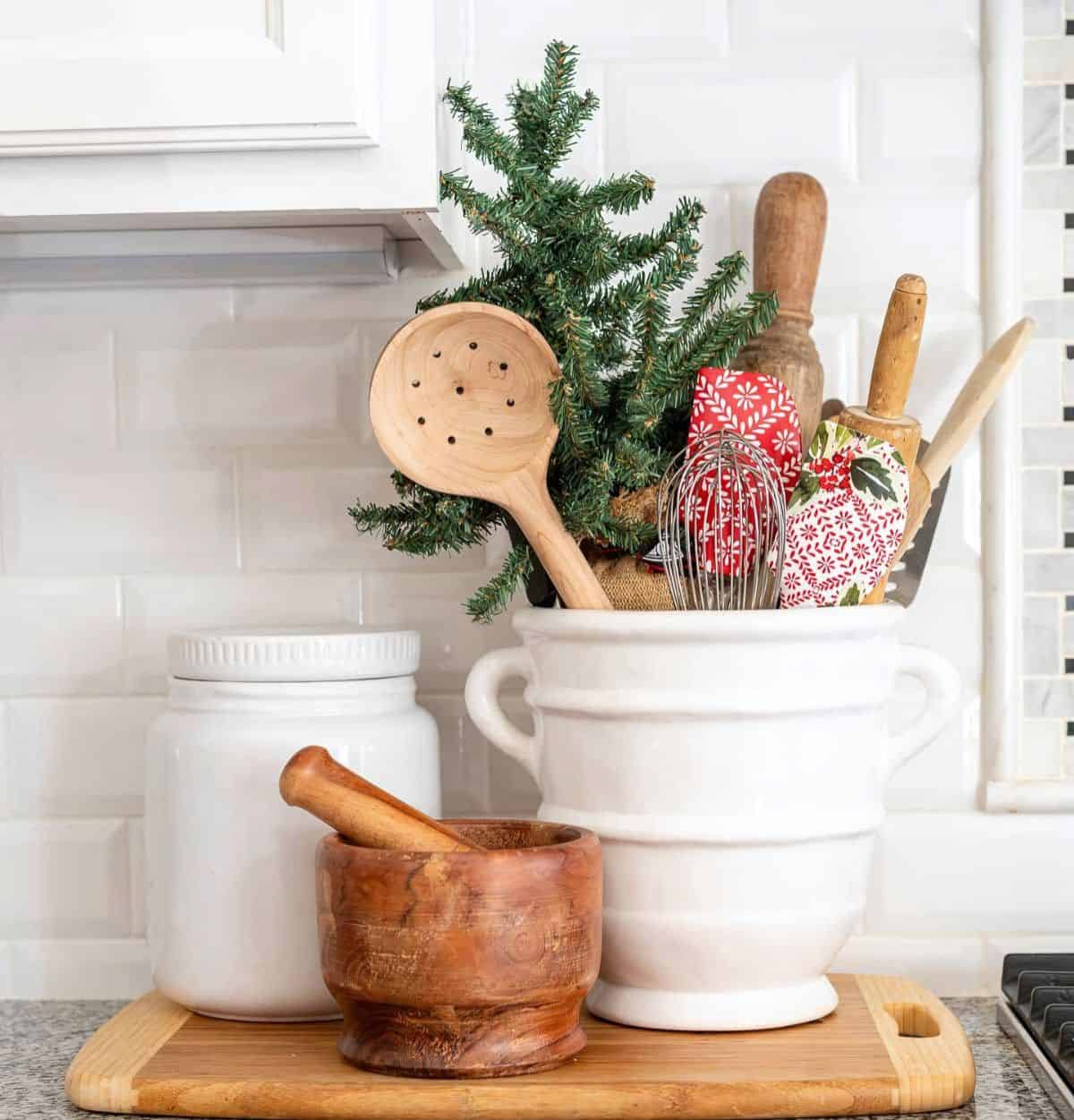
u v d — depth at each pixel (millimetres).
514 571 754
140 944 939
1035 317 917
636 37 926
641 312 745
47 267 895
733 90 925
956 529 920
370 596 936
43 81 685
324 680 775
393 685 804
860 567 728
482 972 637
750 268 922
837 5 923
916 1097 651
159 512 941
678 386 766
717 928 708
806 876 713
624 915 722
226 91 680
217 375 938
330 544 937
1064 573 917
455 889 635
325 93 675
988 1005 892
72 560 945
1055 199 915
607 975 756
